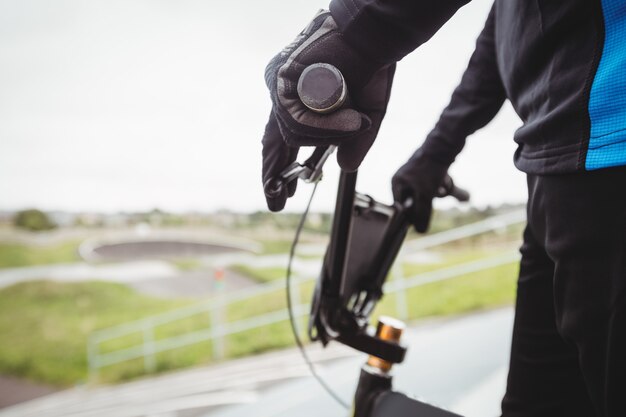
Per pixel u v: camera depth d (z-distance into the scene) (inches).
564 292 21.3
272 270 1331.2
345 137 20.5
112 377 549.6
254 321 354.6
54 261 1686.8
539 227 24.5
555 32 20.8
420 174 35.8
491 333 165.2
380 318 33.8
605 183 19.0
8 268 1619.1
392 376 34.1
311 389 148.5
